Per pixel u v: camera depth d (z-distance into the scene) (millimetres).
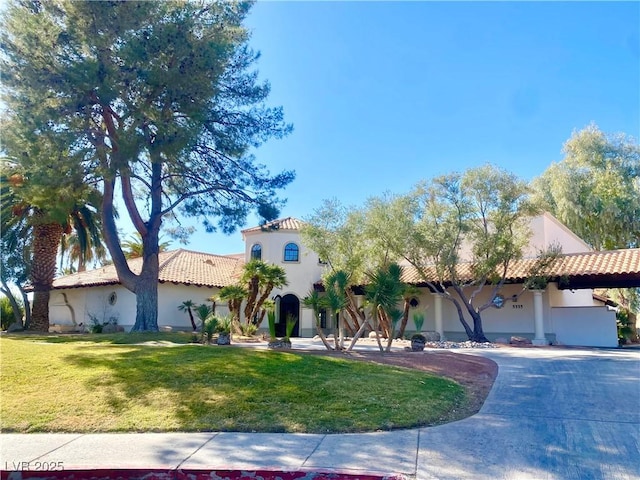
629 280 22219
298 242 32500
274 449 5859
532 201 22312
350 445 6016
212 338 19875
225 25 18375
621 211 33000
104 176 16234
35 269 27547
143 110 15906
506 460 5457
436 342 23062
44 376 9281
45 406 7641
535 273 22281
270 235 32375
